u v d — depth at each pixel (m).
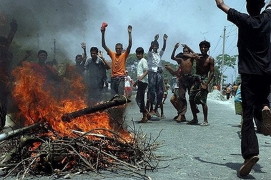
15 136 4.53
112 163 4.39
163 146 5.95
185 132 7.56
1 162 4.27
